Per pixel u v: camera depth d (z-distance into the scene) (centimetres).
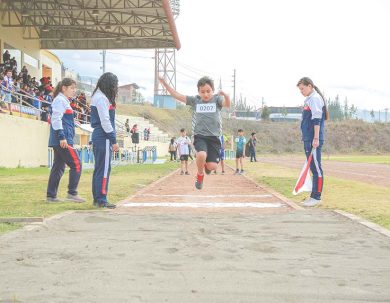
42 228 566
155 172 1914
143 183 1308
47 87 2944
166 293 320
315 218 645
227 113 9794
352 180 1536
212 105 680
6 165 1962
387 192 1038
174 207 797
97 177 786
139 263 397
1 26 2866
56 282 343
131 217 654
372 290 330
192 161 3756
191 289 329
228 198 941
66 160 838
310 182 822
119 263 398
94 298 309
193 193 1047
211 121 679
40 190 1049
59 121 821
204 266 390
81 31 3297
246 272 372
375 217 660
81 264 394
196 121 686
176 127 7906
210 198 941
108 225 589
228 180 1494
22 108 2259
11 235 518
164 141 5797
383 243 488
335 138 9325
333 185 1227
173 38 3234
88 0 2761
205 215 673
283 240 498
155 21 3000
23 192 1008
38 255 428
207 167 691
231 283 343
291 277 360
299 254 436
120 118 5562
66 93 843
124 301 304
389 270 382
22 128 2112
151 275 362
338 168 2612
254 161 3425
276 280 351
